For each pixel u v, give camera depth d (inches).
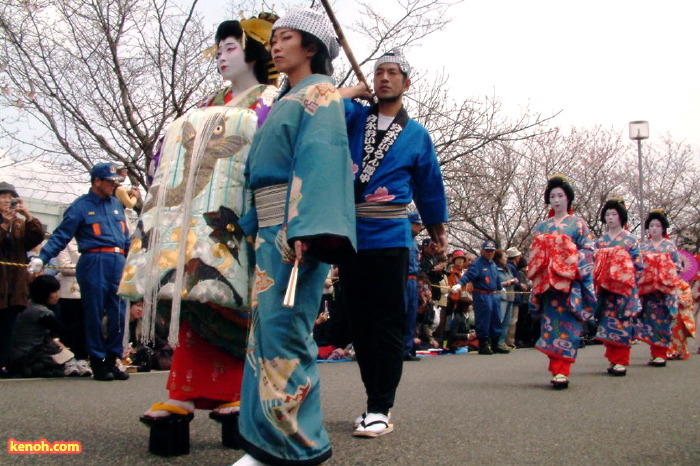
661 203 1075.3
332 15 131.7
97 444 121.0
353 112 155.3
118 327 231.3
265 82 132.0
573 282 222.4
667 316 330.3
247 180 114.3
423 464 112.3
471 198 684.1
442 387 217.2
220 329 116.3
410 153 149.8
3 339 225.5
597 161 918.4
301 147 96.7
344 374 262.5
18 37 401.1
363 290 144.6
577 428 145.0
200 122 118.6
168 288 109.0
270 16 131.3
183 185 114.5
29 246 231.5
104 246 232.4
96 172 236.2
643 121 778.8
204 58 142.6
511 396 196.5
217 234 112.0
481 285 400.8
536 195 870.4
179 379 115.8
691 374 278.4
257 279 100.0
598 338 275.4
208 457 112.9
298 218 93.4
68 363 248.7
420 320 406.0
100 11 410.3
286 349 95.4
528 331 491.2
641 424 150.5
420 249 417.7
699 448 125.9
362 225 145.6
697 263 433.4
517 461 114.8
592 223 927.0
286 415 93.5
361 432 134.2
